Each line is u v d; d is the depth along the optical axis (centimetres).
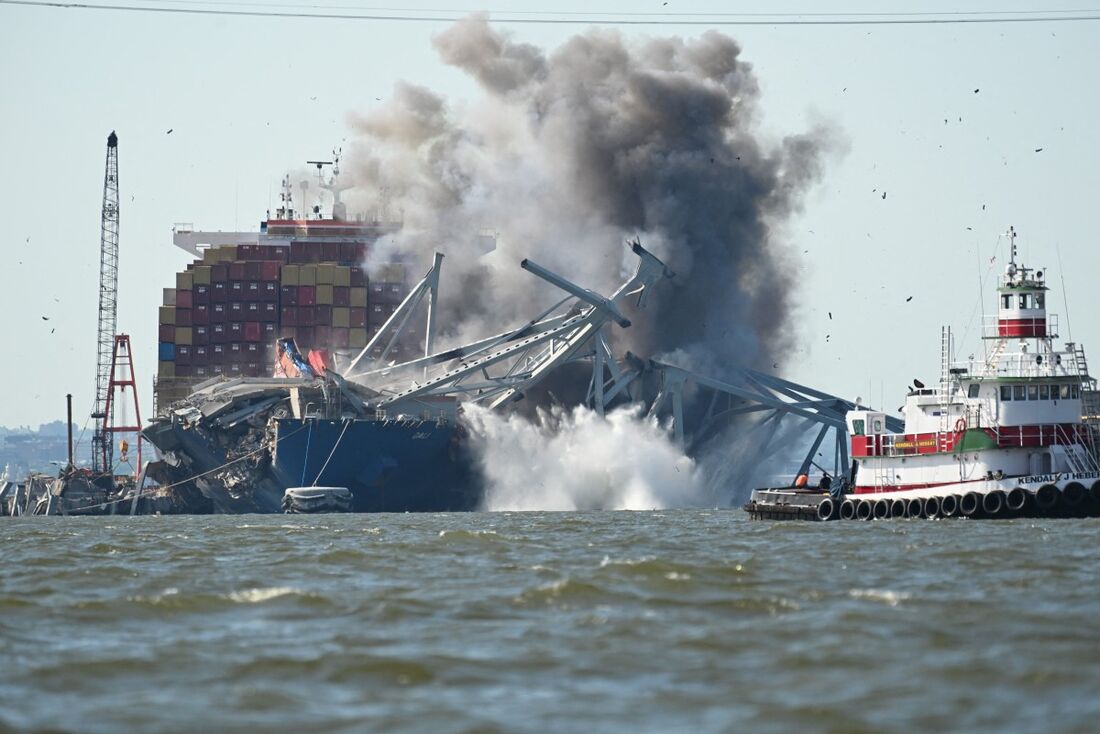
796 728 11038
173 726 11294
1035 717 11238
